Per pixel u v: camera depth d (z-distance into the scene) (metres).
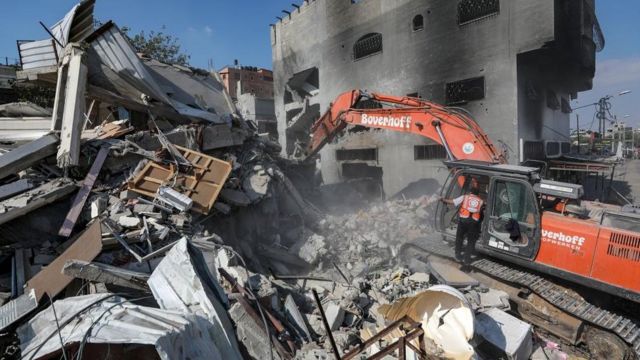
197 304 4.40
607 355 5.06
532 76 13.30
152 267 5.57
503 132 12.60
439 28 14.29
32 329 3.98
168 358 3.31
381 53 16.88
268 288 5.34
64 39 8.34
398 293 6.31
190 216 6.79
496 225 6.32
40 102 16.78
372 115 9.63
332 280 7.41
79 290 4.79
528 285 5.79
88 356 3.61
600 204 7.02
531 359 5.12
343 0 18.53
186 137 8.49
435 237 8.07
